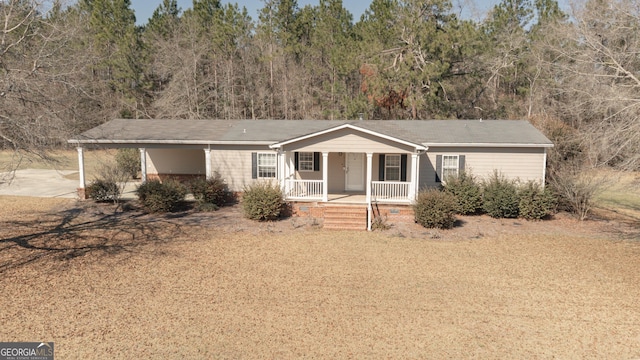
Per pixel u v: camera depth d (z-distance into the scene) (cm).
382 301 941
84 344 743
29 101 1237
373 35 3344
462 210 1822
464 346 752
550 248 1372
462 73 3228
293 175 1919
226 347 741
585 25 2005
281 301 935
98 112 2994
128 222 1675
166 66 4034
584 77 2012
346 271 1140
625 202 2280
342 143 1717
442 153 1923
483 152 1897
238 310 886
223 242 1419
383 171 1986
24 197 2155
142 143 2020
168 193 1850
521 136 1903
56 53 1428
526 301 947
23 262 1167
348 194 1952
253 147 2023
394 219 1736
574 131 1942
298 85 4484
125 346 739
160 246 1355
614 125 1505
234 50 4322
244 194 1766
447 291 1002
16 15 1328
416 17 3102
